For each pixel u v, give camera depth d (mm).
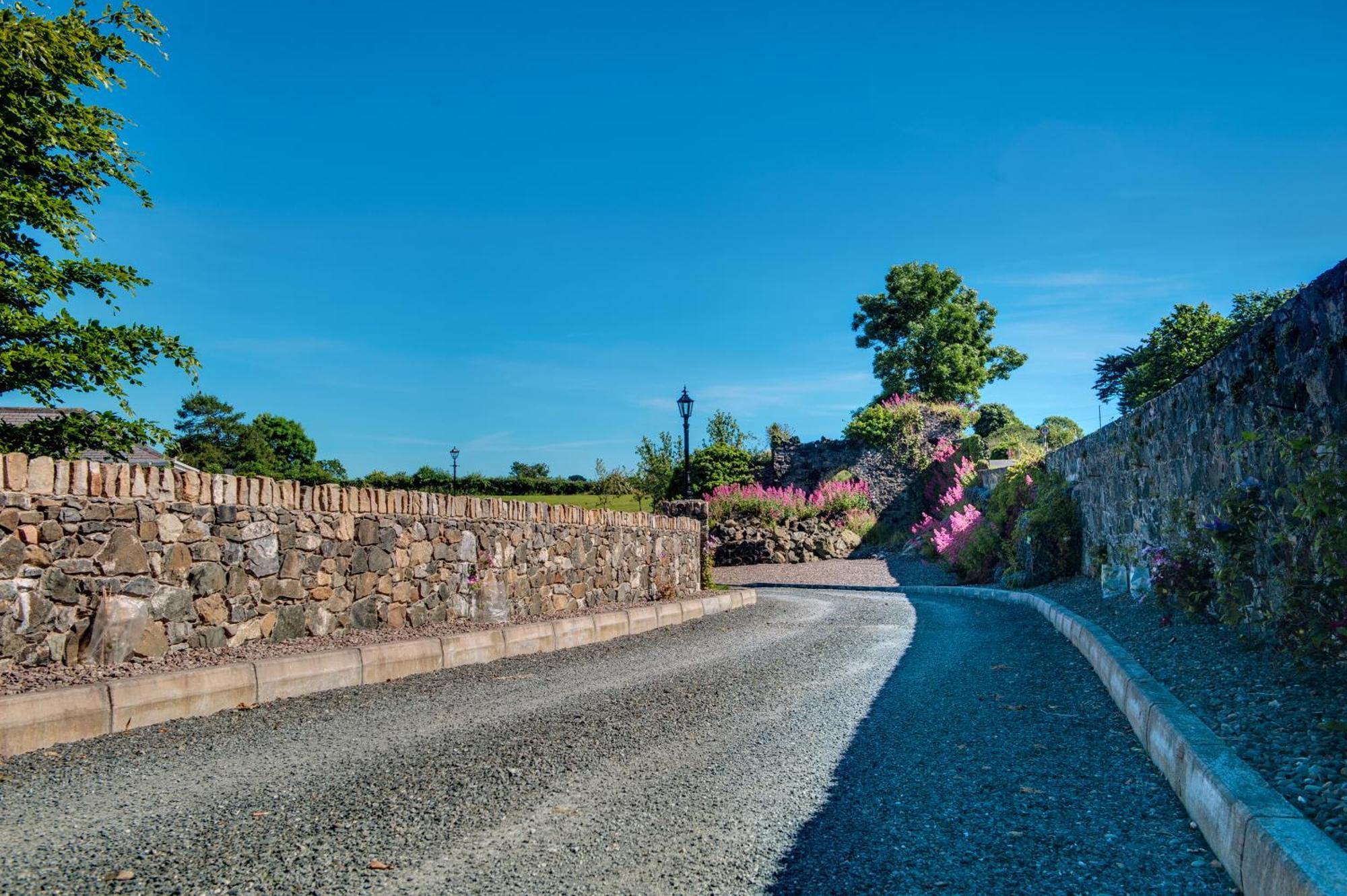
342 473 55938
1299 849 2512
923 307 48438
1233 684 4902
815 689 6715
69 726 4914
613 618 10648
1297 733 3832
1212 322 36438
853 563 26688
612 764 4531
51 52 9031
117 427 9648
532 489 46375
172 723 5414
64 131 9234
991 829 3492
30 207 9000
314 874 3039
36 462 5617
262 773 4336
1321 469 5207
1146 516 10039
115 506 6074
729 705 6074
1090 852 3211
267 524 7301
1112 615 9008
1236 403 6801
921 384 47250
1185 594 7461
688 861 3195
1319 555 5168
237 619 6949
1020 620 11102
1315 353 5301
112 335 9422
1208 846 3219
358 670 6941
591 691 6648
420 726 5422
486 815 3709
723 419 44625
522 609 10672
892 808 3781
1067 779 4129
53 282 9336
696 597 15062
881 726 5352
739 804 3859
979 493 25859
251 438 50094
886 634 10281
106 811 3729
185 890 2895
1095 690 6195
